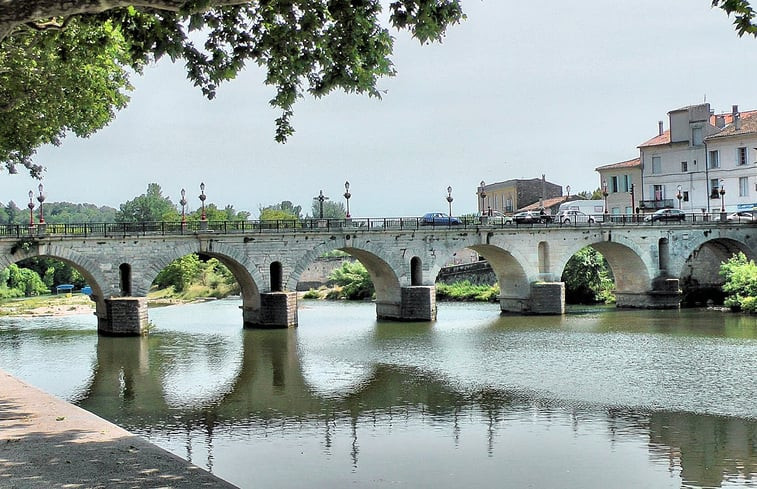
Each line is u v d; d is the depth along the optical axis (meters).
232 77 23.77
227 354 50.12
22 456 18.95
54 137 41.06
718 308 73.19
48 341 57.69
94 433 21.50
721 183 87.38
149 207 196.50
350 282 103.88
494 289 91.00
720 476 23.38
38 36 26.80
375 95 23.70
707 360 43.62
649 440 27.42
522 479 23.25
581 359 45.03
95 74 36.81
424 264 69.75
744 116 89.69
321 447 27.05
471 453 26.08
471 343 53.12
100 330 62.25
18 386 29.94
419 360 46.22
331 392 37.00
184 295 115.38
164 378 41.53
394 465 24.77
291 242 65.19
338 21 22.42
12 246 54.97
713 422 29.83
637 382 37.69
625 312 72.19
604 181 101.25
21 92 33.59
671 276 76.38
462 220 78.62
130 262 59.56
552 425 29.70
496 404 33.56
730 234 78.31
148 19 23.92
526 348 50.03
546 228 72.81
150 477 17.11
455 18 21.20
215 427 30.20
